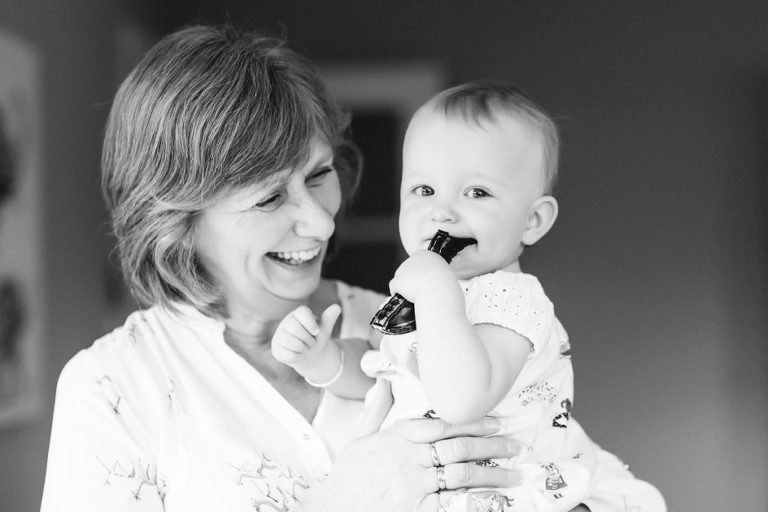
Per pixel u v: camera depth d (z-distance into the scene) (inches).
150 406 55.5
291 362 54.9
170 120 54.6
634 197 161.8
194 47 56.5
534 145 51.5
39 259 115.6
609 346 161.3
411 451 49.7
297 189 55.9
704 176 160.6
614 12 162.9
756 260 158.7
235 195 54.2
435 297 45.1
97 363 55.8
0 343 104.8
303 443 56.0
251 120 53.7
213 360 57.9
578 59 163.5
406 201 52.3
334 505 50.3
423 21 166.4
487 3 165.3
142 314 60.7
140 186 56.5
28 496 111.9
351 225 163.3
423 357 44.7
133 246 58.4
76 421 53.9
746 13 160.4
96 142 138.5
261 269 56.2
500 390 45.5
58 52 124.7
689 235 160.6
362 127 166.6
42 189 117.6
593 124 162.9
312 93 58.1
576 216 162.9
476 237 50.1
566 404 53.1
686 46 161.5
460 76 165.9
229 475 54.1
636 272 161.5
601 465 61.6
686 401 158.9
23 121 112.4
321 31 167.8
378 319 46.1
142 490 53.2
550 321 49.1
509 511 49.6
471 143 50.1
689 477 157.8
